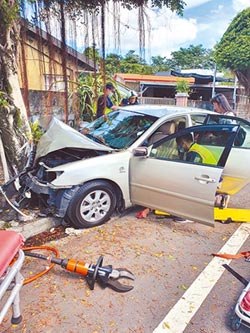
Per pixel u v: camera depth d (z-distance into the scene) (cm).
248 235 339
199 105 1620
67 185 316
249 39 1455
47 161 345
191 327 204
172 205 330
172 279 257
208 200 297
